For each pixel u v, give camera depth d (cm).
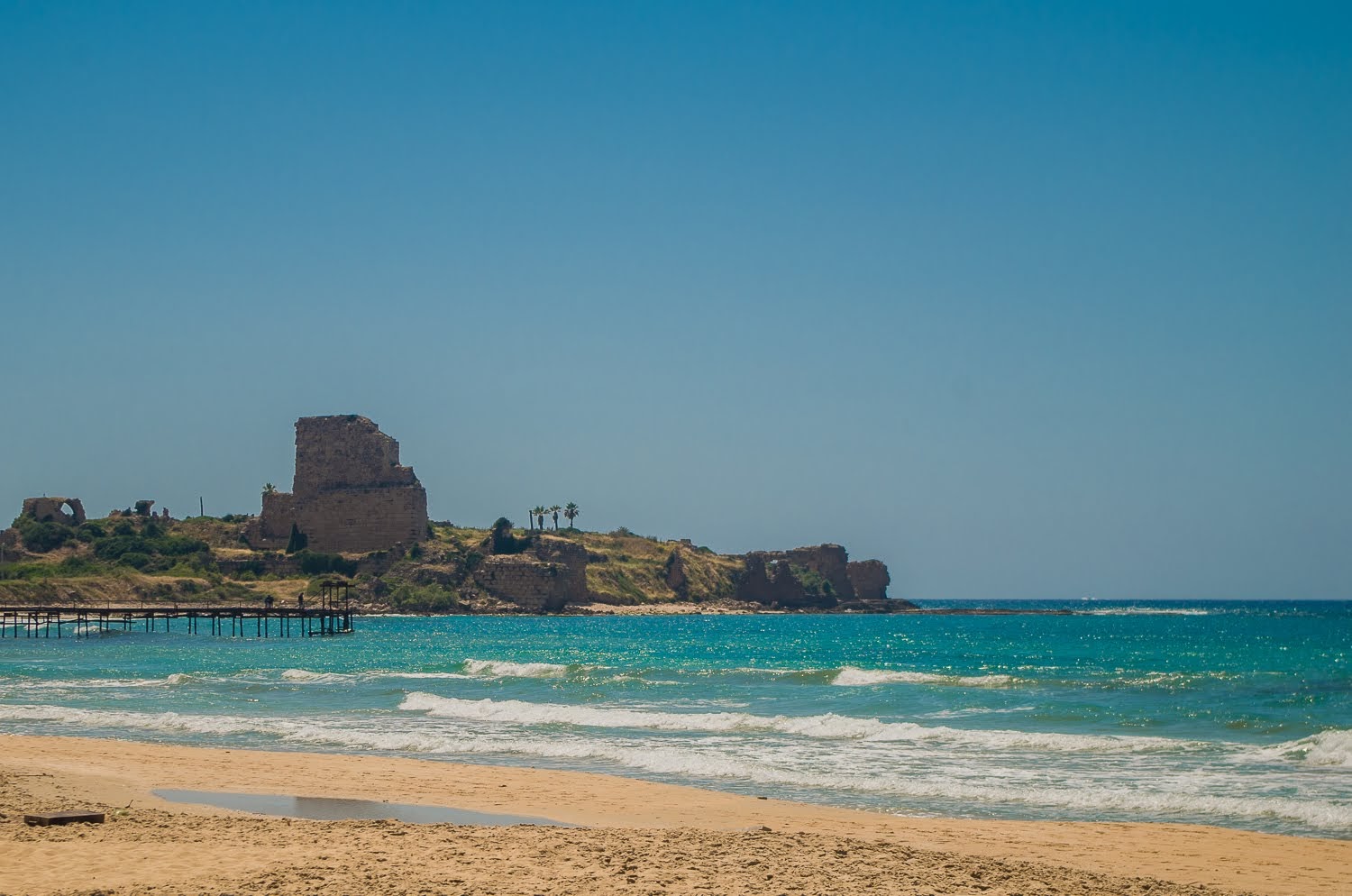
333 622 15075
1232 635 14675
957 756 3350
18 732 3956
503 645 12388
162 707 4847
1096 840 2212
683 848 1864
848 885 1648
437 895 1538
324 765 3042
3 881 1602
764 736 3831
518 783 2777
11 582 17950
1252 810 2530
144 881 1602
